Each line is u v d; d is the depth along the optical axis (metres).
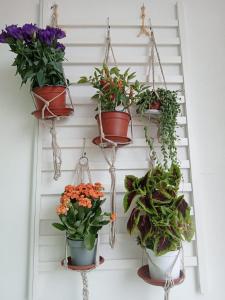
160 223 0.94
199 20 1.33
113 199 1.06
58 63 1.04
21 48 0.98
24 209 1.14
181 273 1.02
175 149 1.09
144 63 1.25
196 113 1.25
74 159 1.17
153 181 0.99
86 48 1.25
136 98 1.11
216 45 1.31
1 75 1.22
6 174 1.15
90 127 1.20
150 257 0.99
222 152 1.23
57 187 1.14
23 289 1.08
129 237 1.12
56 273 1.10
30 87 1.13
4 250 1.10
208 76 1.29
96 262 0.99
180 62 1.26
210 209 1.19
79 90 1.21
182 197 1.00
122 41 1.25
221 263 1.15
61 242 1.11
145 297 1.11
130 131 1.18
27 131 1.19
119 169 1.17
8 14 1.26
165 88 1.19
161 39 1.27
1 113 1.19
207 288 1.10
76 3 1.28
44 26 1.23
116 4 1.29
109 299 1.10
